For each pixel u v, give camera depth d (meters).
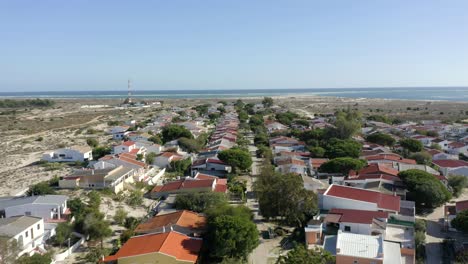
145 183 90.75
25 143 153.50
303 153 114.88
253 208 75.31
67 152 116.94
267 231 64.38
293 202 62.72
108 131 176.25
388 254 49.72
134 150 117.38
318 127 162.75
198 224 59.38
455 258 53.38
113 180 81.69
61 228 58.50
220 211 59.78
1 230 52.00
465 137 141.25
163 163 110.31
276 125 174.38
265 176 71.38
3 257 45.31
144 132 158.62
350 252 48.22
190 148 130.50
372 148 119.31
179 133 143.38
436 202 72.06
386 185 77.12
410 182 75.19
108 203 74.06
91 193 75.50
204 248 53.84
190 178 88.69
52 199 66.00
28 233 54.38
